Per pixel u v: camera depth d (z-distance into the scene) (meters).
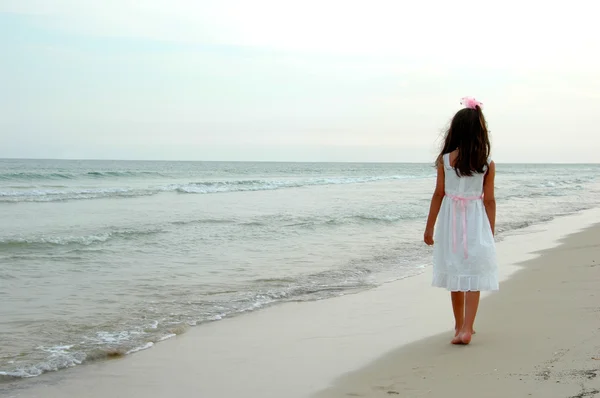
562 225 14.60
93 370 4.20
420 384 3.51
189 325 5.49
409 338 4.77
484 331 4.59
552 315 4.97
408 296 6.72
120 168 76.12
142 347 4.77
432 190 32.41
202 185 33.88
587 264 8.12
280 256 9.78
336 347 4.63
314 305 6.31
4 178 35.44
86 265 8.77
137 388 3.82
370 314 5.82
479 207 4.29
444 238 4.36
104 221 14.62
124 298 6.65
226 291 7.05
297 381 3.83
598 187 38.28
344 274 8.23
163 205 19.94
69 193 23.75
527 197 26.67
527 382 3.29
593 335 4.17
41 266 8.64
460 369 3.68
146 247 10.55
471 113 4.23
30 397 3.68
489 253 4.24
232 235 12.23
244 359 4.40
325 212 17.56
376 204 21.05
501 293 6.22
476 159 4.16
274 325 5.48
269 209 18.62
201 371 4.14
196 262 9.12
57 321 5.61
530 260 8.85
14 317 5.75
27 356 4.52
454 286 4.27
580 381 3.21
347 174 72.44
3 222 14.29
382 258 9.66
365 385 3.62
